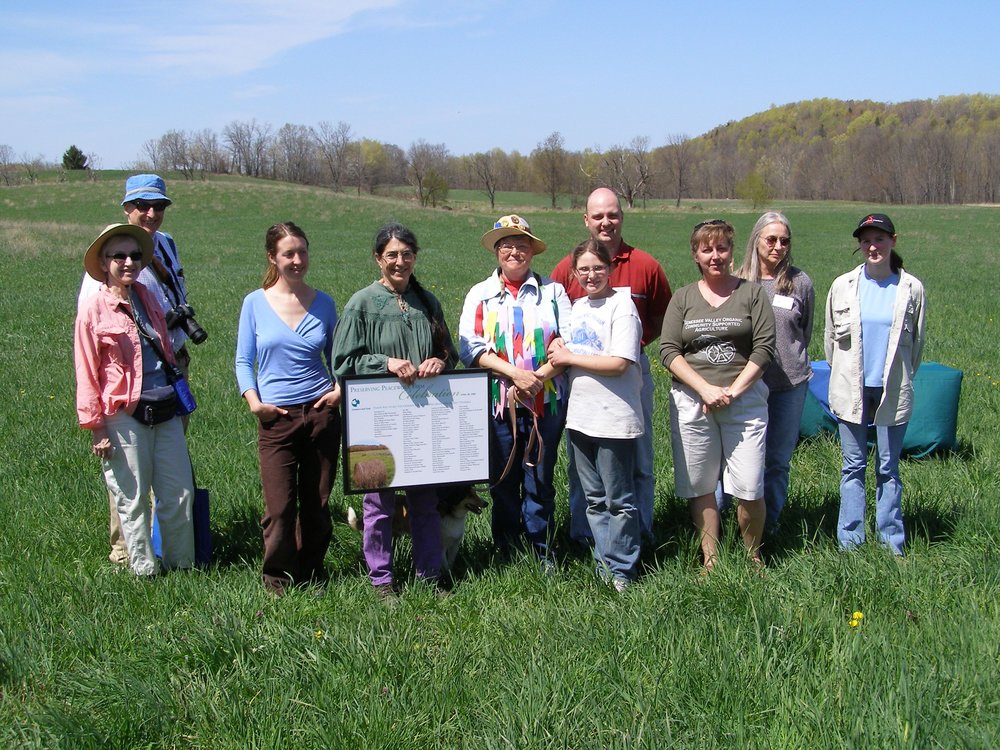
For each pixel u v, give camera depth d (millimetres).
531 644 3914
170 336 5105
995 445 7227
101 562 5020
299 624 4234
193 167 116625
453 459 4676
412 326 4664
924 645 3752
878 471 5141
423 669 3703
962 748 2998
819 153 135375
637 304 5387
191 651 3848
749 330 4754
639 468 5270
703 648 3781
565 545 5387
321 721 3332
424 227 52250
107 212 61750
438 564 4801
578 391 4637
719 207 103500
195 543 4973
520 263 4848
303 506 4801
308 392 4742
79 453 6961
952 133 131875
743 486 4754
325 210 61844
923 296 4992
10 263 25859
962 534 5156
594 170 109938
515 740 3139
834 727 3139
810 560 4738
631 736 3172
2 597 4449
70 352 11789
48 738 3277
